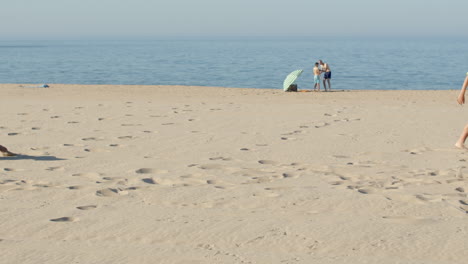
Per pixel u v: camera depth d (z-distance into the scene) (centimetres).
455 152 815
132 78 4206
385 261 367
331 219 464
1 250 390
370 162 739
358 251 387
